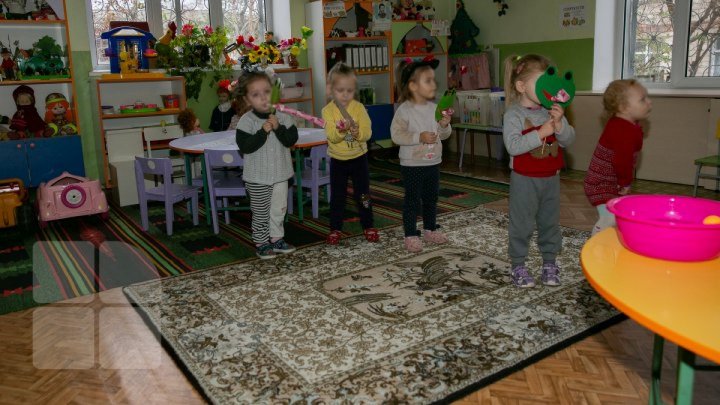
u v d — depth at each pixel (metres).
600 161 2.76
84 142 5.58
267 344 2.35
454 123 6.38
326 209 4.52
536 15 6.23
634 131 2.69
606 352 2.22
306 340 2.37
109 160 5.07
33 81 5.00
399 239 3.68
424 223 3.56
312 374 2.11
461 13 6.88
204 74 5.83
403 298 2.76
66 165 5.12
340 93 3.30
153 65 5.69
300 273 3.14
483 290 2.82
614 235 1.39
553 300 2.68
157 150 5.63
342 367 2.15
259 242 3.42
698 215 1.36
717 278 1.11
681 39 5.39
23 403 2.01
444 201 4.64
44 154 5.02
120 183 4.87
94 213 4.32
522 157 2.62
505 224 3.91
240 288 2.95
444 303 2.68
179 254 3.56
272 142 3.29
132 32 5.42
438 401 1.92
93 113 5.52
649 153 5.20
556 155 2.64
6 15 4.93
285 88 6.27
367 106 6.63
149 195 4.04
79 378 2.15
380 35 6.68
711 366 1.46
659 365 1.46
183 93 5.64
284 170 3.34
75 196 4.23
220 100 5.79
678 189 4.85
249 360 2.22
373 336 2.38
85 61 5.47
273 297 2.82
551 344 2.27
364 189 3.56
